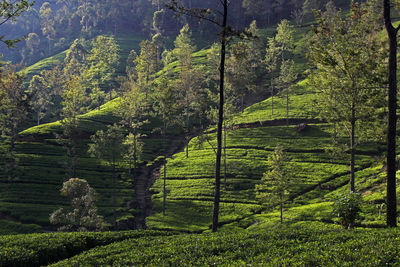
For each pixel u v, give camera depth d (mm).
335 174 76812
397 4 28266
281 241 19344
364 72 46594
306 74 54406
